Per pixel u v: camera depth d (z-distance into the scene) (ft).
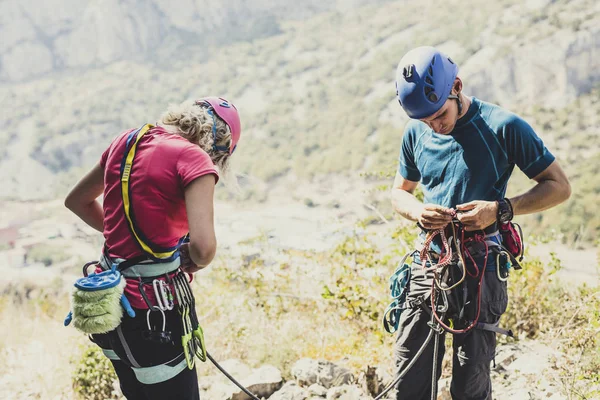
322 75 604.90
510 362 13.52
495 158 8.74
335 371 13.15
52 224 293.43
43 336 19.49
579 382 11.78
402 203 9.70
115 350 7.36
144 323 7.17
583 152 315.58
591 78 401.70
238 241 24.04
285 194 375.86
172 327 7.32
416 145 9.44
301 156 433.48
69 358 15.74
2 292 32.19
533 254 19.39
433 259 9.34
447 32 513.04
